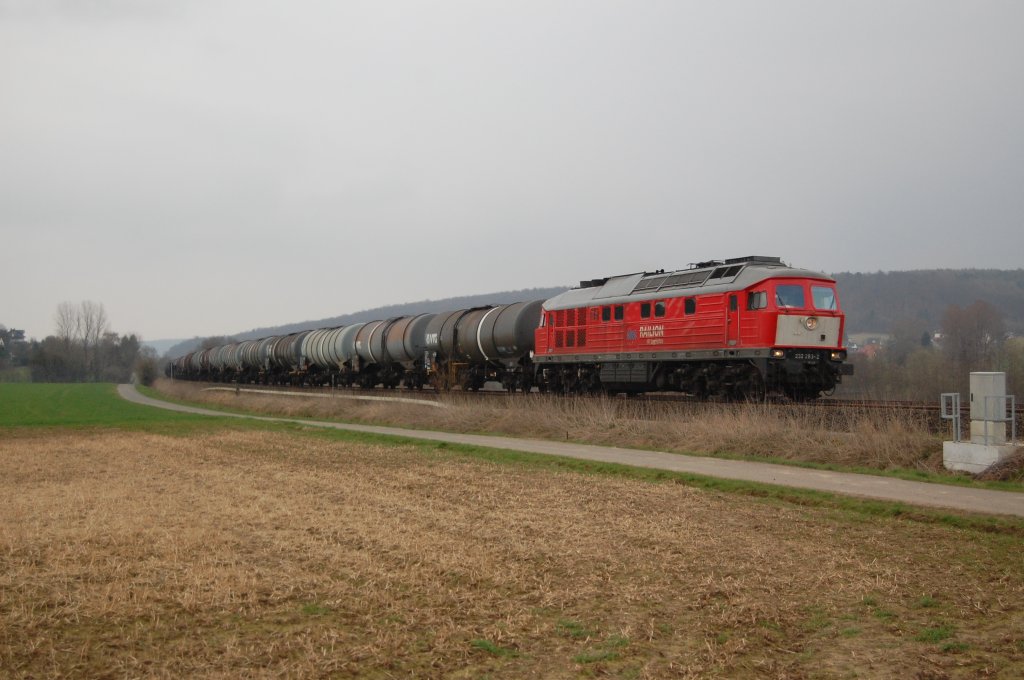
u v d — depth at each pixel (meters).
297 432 32.06
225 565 10.73
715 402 26.08
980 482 15.78
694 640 8.27
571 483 17.56
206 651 7.80
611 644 8.13
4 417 42.19
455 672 7.48
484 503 15.23
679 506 14.80
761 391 25.69
